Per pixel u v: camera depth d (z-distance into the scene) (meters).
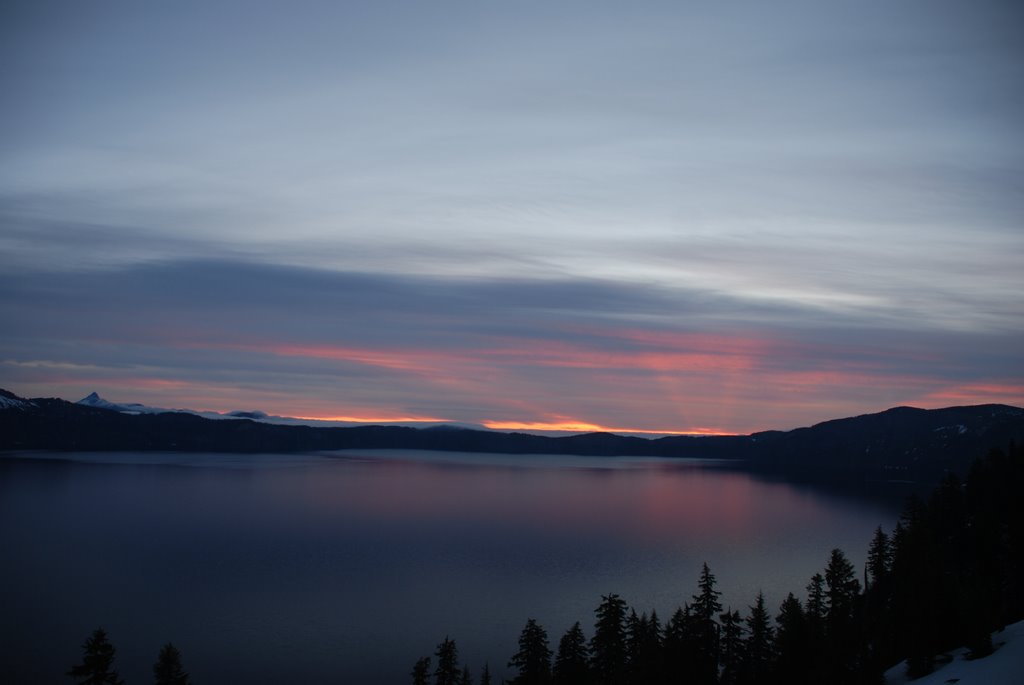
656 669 64.62
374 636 117.38
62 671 103.31
